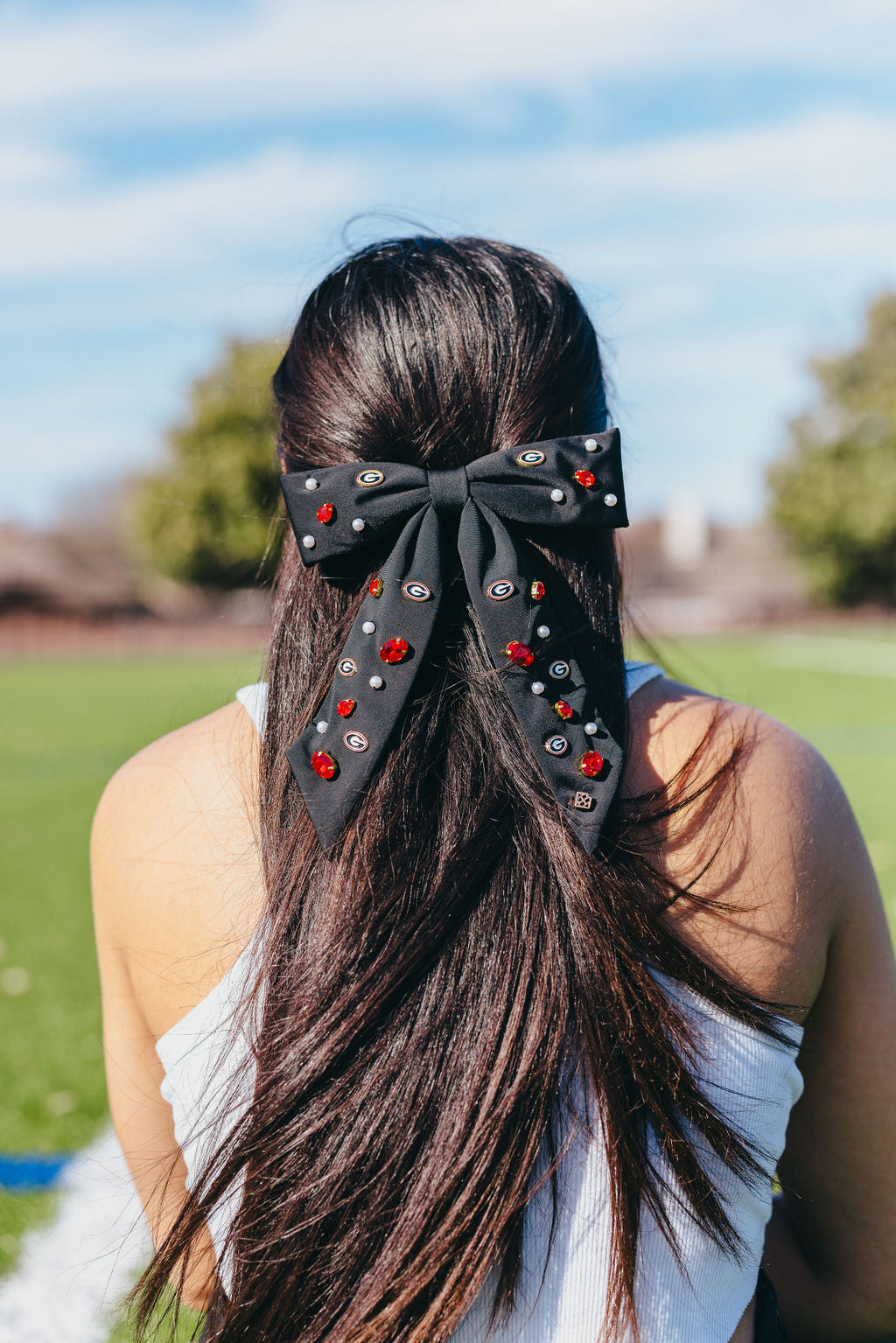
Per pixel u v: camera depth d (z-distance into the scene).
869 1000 0.86
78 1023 3.81
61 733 13.20
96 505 46.75
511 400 0.81
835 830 0.82
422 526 0.77
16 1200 2.48
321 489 0.78
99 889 0.88
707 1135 0.74
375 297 0.85
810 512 33.81
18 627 40.81
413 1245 0.69
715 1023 0.76
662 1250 0.74
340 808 0.74
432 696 0.76
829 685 16.39
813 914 0.80
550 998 0.71
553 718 0.74
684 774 0.79
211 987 0.81
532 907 0.72
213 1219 0.80
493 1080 0.70
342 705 0.75
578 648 0.80
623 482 0.79
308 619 0.83
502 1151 0.69
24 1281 2.13
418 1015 0.71
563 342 0.84
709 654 24.31
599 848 0.76
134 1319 0.91
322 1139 0.71
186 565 35.09
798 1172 0.94
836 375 33.59
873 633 33.75
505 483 0.78
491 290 0.85
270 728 0.82
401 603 0.75
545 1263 0.73
